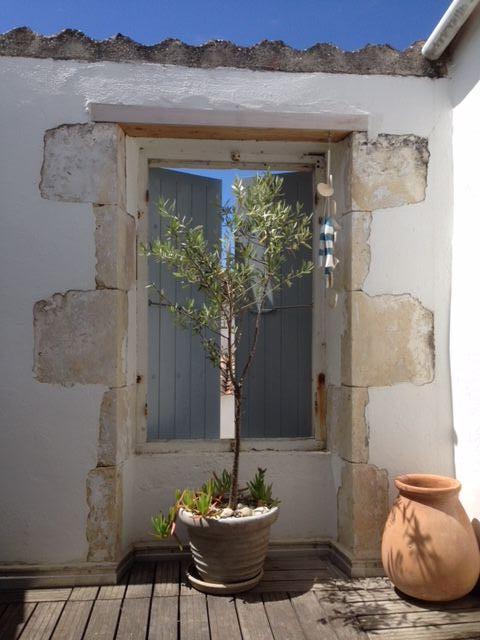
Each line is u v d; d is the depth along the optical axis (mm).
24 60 2982
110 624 2516
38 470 2947
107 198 2986
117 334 2980
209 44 3094
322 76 3125
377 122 3139
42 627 2494
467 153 3014
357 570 2994
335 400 3299
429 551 2645
